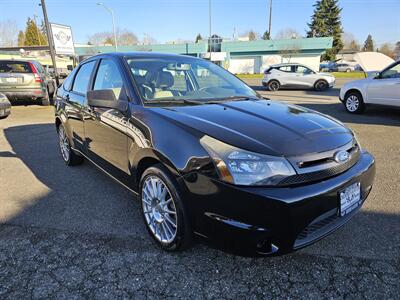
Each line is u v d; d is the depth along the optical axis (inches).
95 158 141.9
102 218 122.6
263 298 82.1
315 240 84.7
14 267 94.3
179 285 86.7
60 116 177.6
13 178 166.7
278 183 78.2
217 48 1784.0
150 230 105.0
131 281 88.2
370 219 119.6
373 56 559.2
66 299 81.9
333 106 427.2
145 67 125.0
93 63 149.1
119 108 112.8
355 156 97.9
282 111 108.3
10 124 322.0
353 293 83.4
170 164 89.0
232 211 78.7
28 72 419.5
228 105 110.7
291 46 1641.2
